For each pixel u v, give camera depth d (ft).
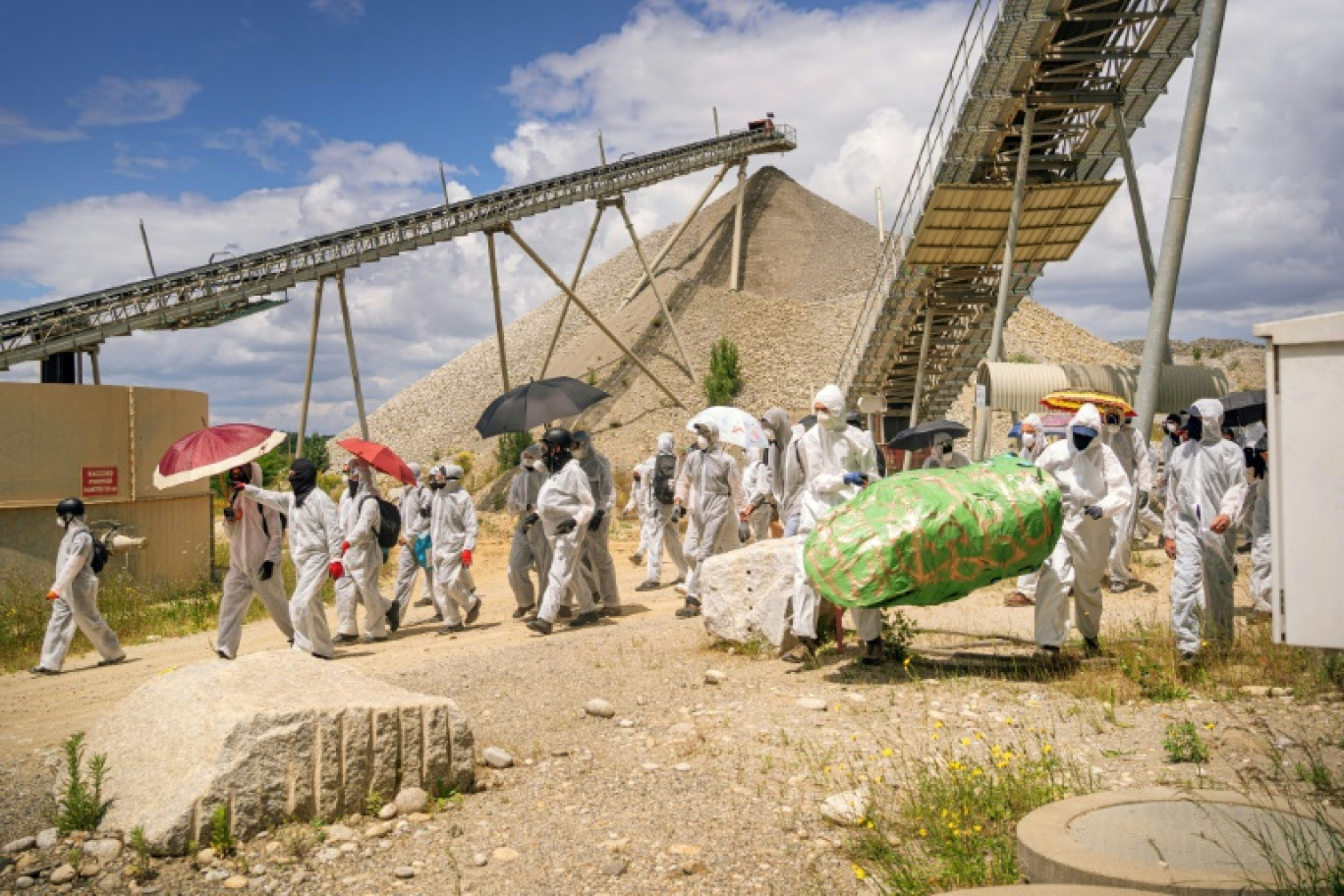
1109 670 26.94
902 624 30.22
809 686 26.63
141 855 16.34
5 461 59.88
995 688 25.53
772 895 14.98
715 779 19.88
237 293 115.24
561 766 21.16
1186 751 19.85
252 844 17.07
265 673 20.03
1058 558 27.61
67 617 38.32
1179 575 26.55
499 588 59.31
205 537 71.26
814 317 239.91
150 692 19.62
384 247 137.80
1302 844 14.02
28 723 28.25
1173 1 69.92
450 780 19.60
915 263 94.43
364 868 16.29
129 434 64.90
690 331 236.22
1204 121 50.37
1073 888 12.70
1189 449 27.48
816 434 30.71
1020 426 46.09
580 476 38.40
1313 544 13.23
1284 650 26.78
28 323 98.17
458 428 245.65
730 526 40.42
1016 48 71.61
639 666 29.91
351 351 140.15
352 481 41.91
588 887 15.39
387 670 31.99
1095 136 81.92
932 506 25.70
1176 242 51.42
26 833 18.06
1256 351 232.53
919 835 16.58
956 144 80.84
